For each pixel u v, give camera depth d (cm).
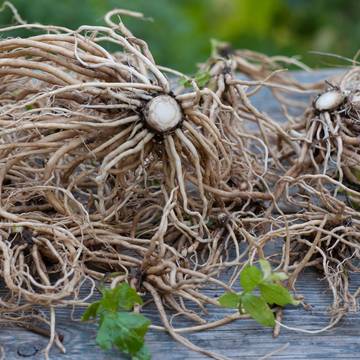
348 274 84
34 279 81
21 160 85
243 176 89
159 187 87
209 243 84
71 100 83
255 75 104
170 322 79
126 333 76
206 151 83
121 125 82
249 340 79
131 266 82
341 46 177
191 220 86
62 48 82
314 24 181
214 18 186
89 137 82
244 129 97
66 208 82
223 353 78
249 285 78
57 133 82
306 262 82
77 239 82
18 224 80
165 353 78
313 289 83
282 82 105
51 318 78
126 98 81
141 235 86
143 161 82
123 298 77
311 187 87
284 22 182
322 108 88
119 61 86
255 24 182
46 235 81
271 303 79
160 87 81
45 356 77
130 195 84
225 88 90
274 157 91
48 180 82
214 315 80
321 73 114
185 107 81
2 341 78
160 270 80
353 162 88
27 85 88
